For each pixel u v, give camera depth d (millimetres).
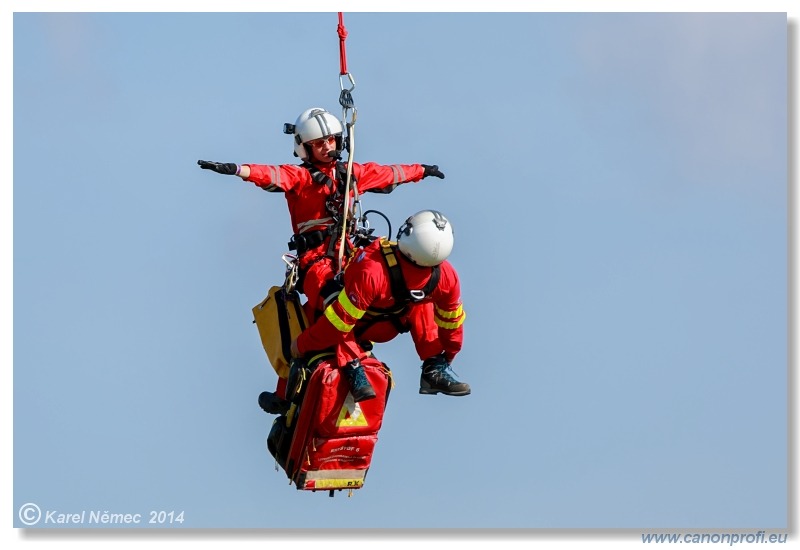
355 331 36438
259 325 38188
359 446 36500
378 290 34562
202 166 35188
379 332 36656
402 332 36938
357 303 34531
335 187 36875
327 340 35188
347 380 35688
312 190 36938
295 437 36562
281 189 36500
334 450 36438
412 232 34250
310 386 35844
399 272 34594
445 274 35469
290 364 36375
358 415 36094
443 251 34250
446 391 37188
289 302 37188
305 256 36844
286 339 36781
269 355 37250
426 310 37156
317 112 37281
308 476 36656
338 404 35844
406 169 38719
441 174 39438
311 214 37062
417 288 34938
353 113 36000
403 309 35969
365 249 35281
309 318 36812
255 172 36000
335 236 36594
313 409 36031
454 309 36156
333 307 34781
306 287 36625
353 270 34750
